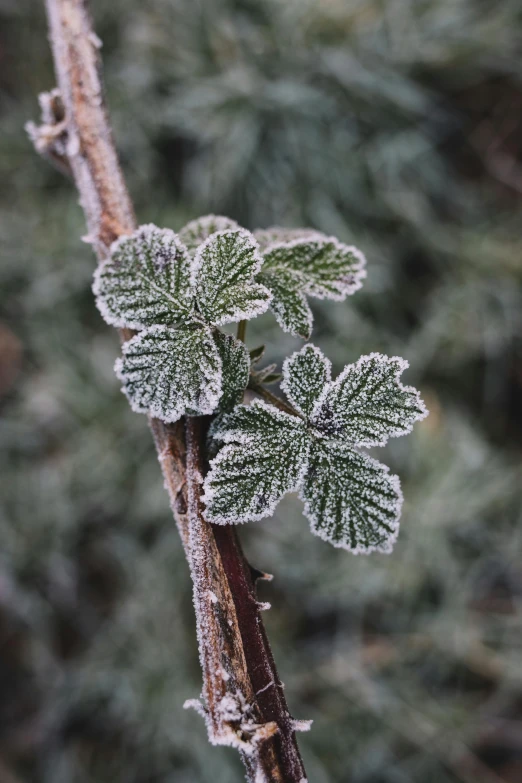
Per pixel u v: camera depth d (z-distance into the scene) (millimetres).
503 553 1065
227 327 989
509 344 1117
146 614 1053
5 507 1095
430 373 1114
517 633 1042
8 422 1114
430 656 1044
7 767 1110
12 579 1084
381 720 1019
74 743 1119
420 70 1092
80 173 474
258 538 1048
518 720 1053
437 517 1014
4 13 1132
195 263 418
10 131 1129
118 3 1073
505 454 1137
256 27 1076
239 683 403
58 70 482
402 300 1123
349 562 1018
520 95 1114
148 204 1101
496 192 1146
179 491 421
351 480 415
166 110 1067
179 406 412
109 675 1060
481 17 1109
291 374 420
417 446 1061
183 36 1069
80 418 1089
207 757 1020
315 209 1070
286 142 1068
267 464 412
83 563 1130
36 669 1115
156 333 416
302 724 405
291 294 433
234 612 408
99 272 421
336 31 1077
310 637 1100
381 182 1086
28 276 1109
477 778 1023
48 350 1111
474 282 1104
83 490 1087
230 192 1080
